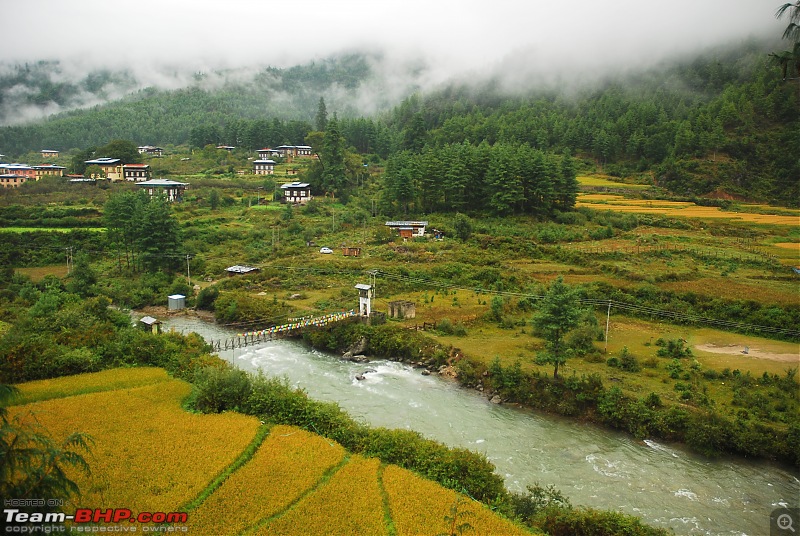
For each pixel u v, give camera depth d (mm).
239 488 32562
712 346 64938
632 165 186125
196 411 44406
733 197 151000
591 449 45719
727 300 74875
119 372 52375
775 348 64062
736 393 50781
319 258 109125
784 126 170000
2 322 69750
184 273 106000
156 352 56531
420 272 95250
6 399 26312
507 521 30797
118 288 95375
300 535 28406
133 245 110125
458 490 34312
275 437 39812
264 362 66188
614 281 86750
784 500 38500
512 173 130750
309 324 71688
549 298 56594
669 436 47031
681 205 146125
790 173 153375
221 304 86625
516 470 42031
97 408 43438
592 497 38500
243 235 127938
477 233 119625
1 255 106062
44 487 23250
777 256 101000
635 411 48781
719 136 165750
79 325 60312
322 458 36625
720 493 39281
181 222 132375
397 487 33594
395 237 120125
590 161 194000
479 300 84500
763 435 44281
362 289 79312
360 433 40219
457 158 137625
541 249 106938
